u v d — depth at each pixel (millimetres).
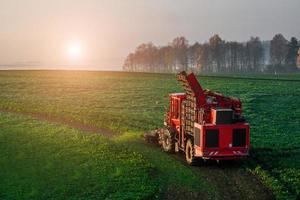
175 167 29719
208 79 93562
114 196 24094
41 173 28719
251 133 40969
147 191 24797
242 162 30703
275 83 86375
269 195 24531
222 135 28172
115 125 46781
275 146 35438
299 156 32281
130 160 30734
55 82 90188
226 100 29750
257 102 62500
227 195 24625
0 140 36719
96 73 113500
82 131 42219
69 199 24203
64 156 32031
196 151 29062
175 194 24812
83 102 64312
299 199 23719
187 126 31203
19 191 25906
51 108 57562
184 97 32375
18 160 31406
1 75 104000
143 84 87188
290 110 55781
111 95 71812
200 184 26344
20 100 65125
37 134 39312
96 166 29469
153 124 47562
